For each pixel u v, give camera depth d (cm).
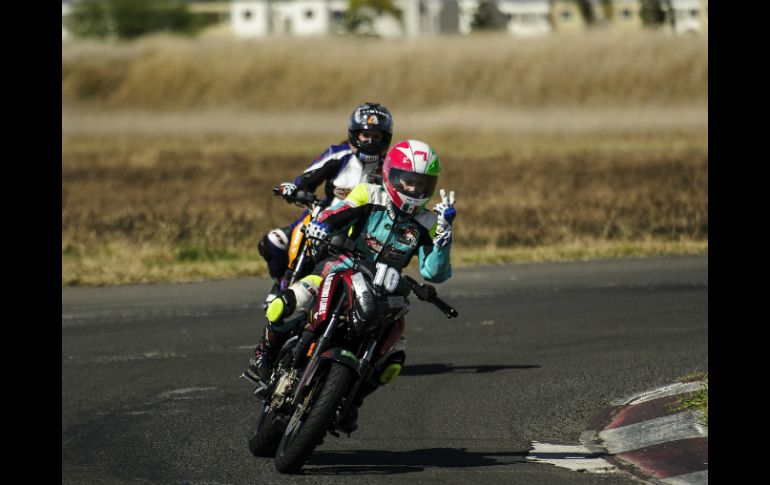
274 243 2984
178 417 2886
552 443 2548
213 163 12306
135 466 2383
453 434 2653
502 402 2991
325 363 2247
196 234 7156
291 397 2283
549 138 15688
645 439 2494
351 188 2914
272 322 2434
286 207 8638
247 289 5356
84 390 3244
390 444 2559
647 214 7988
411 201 2344
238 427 2759
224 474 2286
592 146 14088
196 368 3559
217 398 3123
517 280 5459
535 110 19075
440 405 2970
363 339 2312
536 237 7112
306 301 2423
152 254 6353
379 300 2234
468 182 10194
